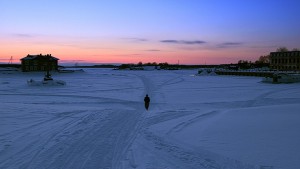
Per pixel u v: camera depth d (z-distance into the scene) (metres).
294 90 44.00
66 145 11.29
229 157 9.72
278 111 18.31
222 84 58.38
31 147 10.98
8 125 15.16
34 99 34.22
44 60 122.12
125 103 31.30
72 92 43.31
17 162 9.29
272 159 9.29
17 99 34.12
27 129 14.21
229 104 30.11
